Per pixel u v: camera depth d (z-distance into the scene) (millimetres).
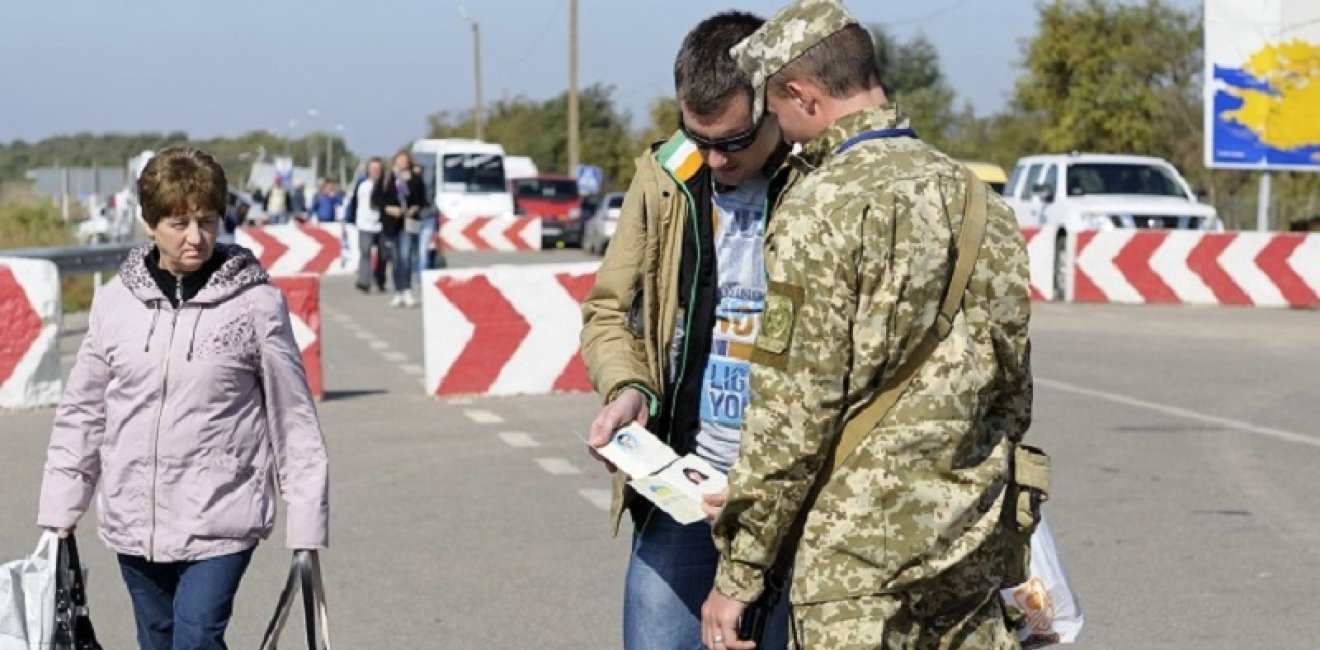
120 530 5219
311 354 14633
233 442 5219
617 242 4660
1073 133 55000
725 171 4402
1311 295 25656
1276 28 29016
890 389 3809
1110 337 20406
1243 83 29109
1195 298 26125
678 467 4320
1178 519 9766
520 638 7352
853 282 3738
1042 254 27188
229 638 7441
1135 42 54594
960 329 3848
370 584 8258
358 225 30109
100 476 5418
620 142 96938
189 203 5062
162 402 5148
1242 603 7934
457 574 8453
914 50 76000
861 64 3967
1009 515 4043
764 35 4012
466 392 14805
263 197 68625
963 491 3832
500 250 44469
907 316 3762
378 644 7250
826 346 3729
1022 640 4879
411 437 12594
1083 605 7887
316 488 5301
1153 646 7230
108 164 133500
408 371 16922
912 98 71812
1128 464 11531
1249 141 29125
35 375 14086
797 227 3764
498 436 12641
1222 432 12914
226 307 5199
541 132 101625
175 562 5211
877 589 3799
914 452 3789
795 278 3746
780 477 3764
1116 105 54344
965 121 73000
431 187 54125
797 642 3893
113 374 5203
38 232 43000
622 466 4348
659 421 4621
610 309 4680
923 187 3816
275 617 5340
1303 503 10242
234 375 5199
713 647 3953
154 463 5160
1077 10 54938
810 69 3953
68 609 5254
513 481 10883
